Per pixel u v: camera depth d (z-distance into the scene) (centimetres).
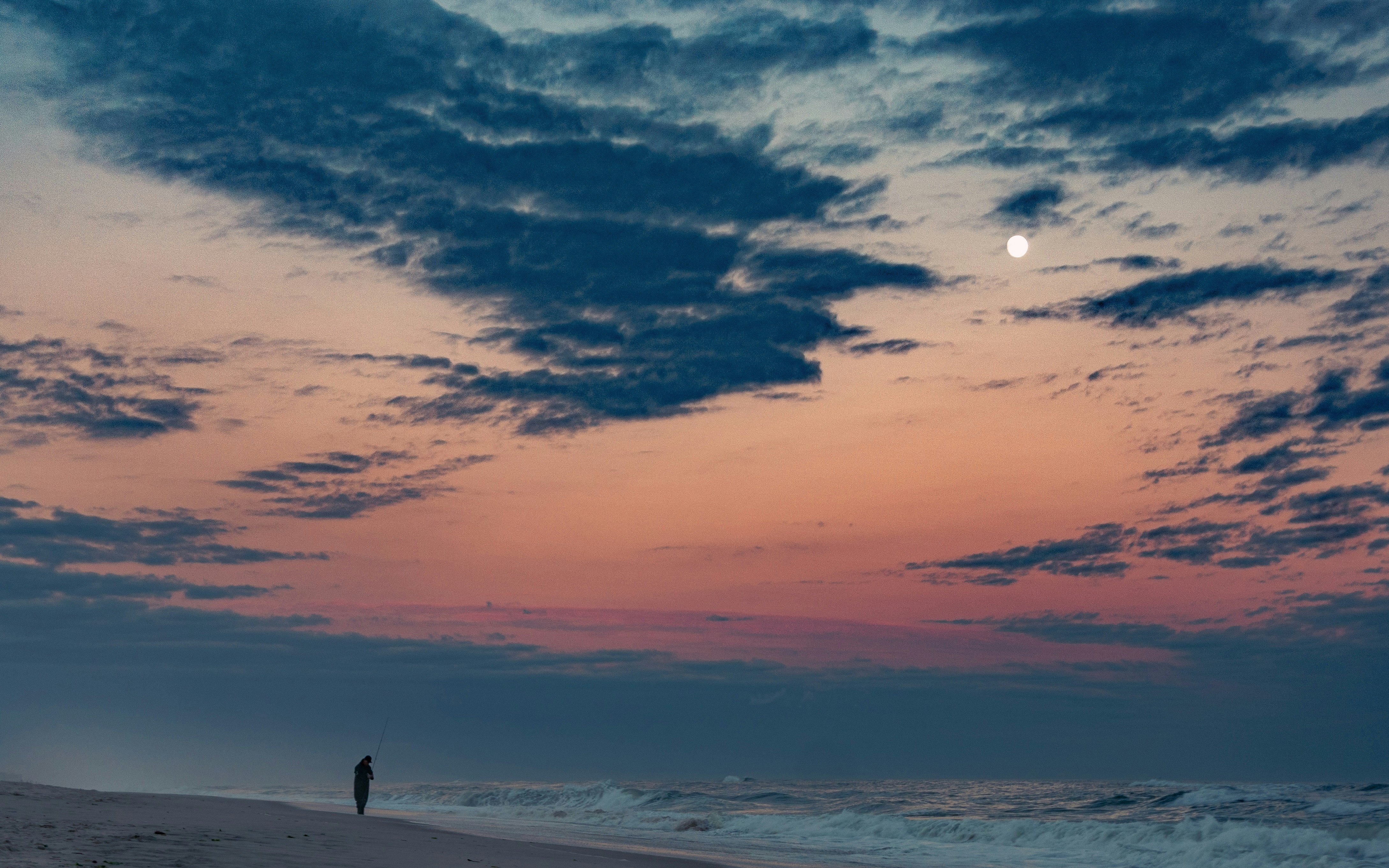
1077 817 3888
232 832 1891
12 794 2683
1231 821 3125
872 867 2233
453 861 1645
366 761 3269
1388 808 3384
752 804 4959
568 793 5431
